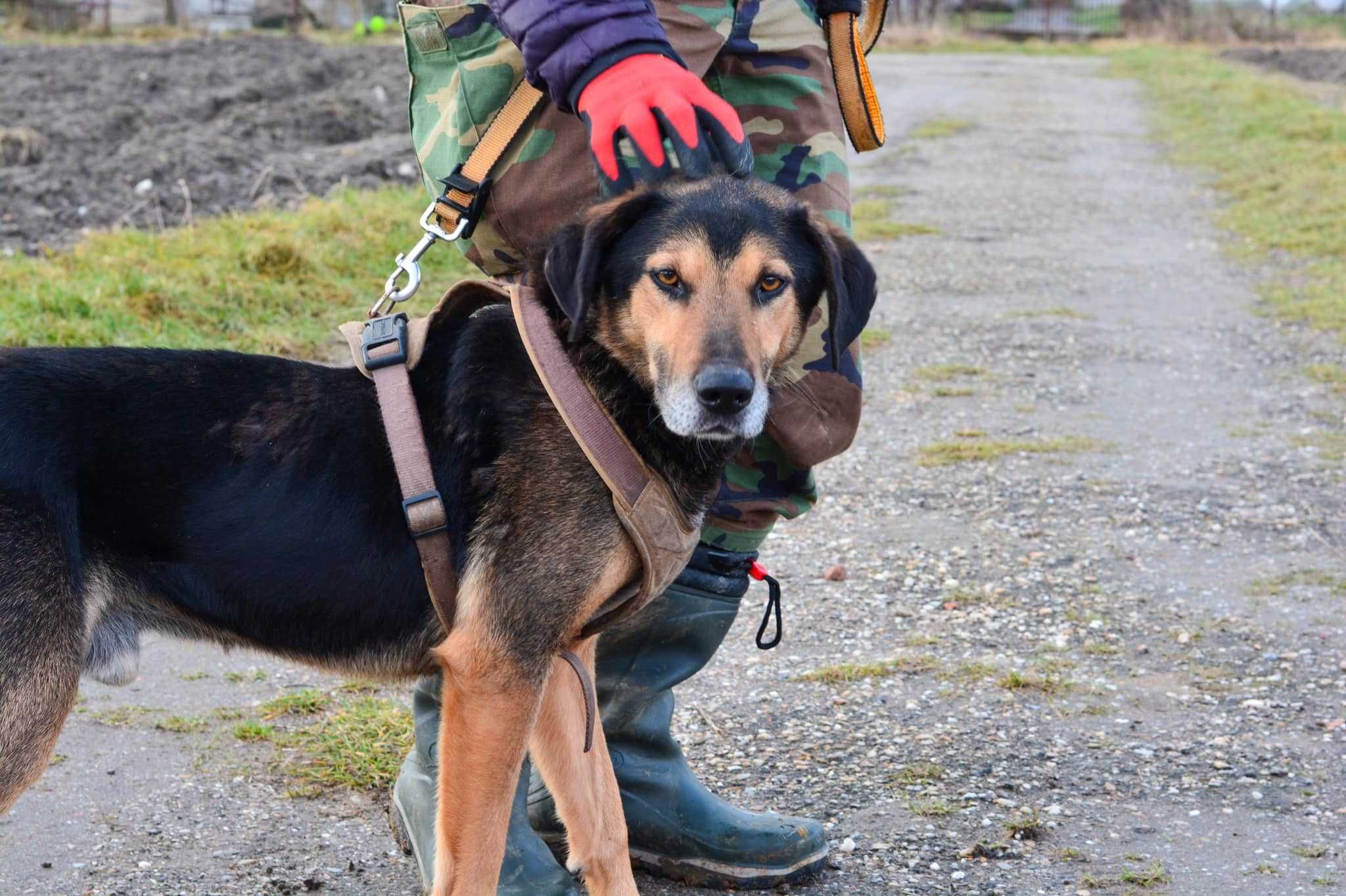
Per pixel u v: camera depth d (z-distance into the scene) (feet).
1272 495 17.89
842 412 9.25
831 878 9.38
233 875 9.33
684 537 8.25
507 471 8.02
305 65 54.49
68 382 8.02
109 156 32.60
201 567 8.15
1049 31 133.49
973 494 17.88
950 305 28.73
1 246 24.43
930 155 51.75
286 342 20.39
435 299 23.17
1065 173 48.01
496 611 7.91
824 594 14.62
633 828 9.43
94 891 9.04
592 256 7.82
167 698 12.12
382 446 8.24
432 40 9.07
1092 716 11.85
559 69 7.90
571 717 8.52
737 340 7.77
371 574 8.23
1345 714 11.88
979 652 13.19
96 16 92.48
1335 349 25.48
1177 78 80.94
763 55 8.98
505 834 8.04
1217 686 12.46
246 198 29.30
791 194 8.70
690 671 9.50
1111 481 18.42
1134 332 26.86
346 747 11.10
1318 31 134.10
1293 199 40.55
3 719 7.61
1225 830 9.91
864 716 11.84
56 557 7.77
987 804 10.28
